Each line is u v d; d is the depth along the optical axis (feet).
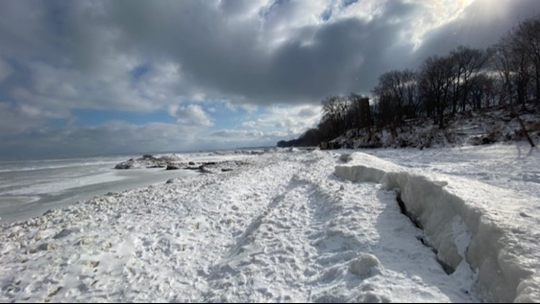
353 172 37.06
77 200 51.42
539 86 105.60
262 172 58.75
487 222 14.01
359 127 197.57
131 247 20.47
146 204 34.60
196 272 17.39
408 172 24.18
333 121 247.70
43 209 44.70
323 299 12.57
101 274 16.93
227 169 94.22
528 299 10.04
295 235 20.65
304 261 16.84
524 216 14.48
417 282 13.03
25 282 16.28
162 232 23.43
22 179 89.97
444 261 15.39
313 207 27.07
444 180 20.51
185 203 32.63
